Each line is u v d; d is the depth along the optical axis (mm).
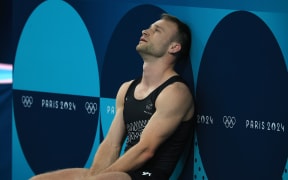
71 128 13594
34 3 13922
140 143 10750
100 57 12992
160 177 10992
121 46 12641
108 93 12906
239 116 11031
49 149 14031
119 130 11766
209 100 11422
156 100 10969
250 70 10828
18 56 14305
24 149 14438
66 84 13586
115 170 10711
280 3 10359
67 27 13461
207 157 11531
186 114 11109
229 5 11008
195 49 11562
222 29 11141
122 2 12555
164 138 10820
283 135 10469
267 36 10562
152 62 11328
